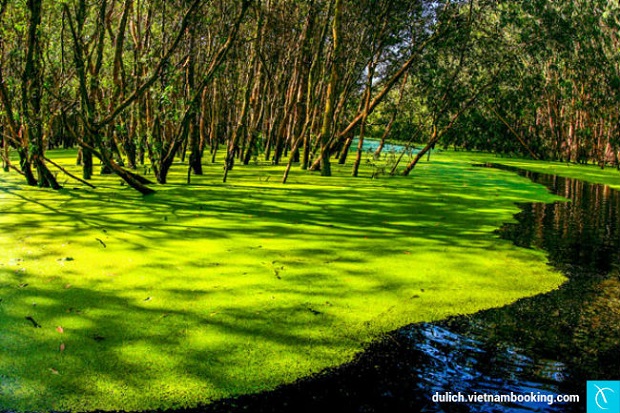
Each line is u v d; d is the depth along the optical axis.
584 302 6.14
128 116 17.16
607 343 5.09
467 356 4.75
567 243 9.17
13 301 5.50
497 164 29.75
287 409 3.83
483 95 18.73
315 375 4.30
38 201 11.27
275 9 20.55
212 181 15.28
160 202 11.41
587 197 16.03
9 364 4.27
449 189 16.02
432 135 19.66
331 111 17.33
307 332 5.03
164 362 4.38
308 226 9.45
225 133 32.56
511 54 17.39
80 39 12.62
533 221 11.26
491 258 7.90
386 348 4.81
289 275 6.61
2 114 12.99
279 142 21.98
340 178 17.27
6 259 6.91
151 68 14.35
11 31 12.66
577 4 27.50
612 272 7.39
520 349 4.92
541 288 6.60
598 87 31.34
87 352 4.49
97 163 19.53
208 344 4.71
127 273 6.48
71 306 5.42
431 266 7.30
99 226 8.93
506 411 3.94
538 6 17.16
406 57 17.05
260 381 4.18
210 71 13.28
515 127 37.16
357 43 19.36
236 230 8.91
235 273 6.61
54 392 3.93
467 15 16.22
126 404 3.83
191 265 6.87
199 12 13.91
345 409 3.87
